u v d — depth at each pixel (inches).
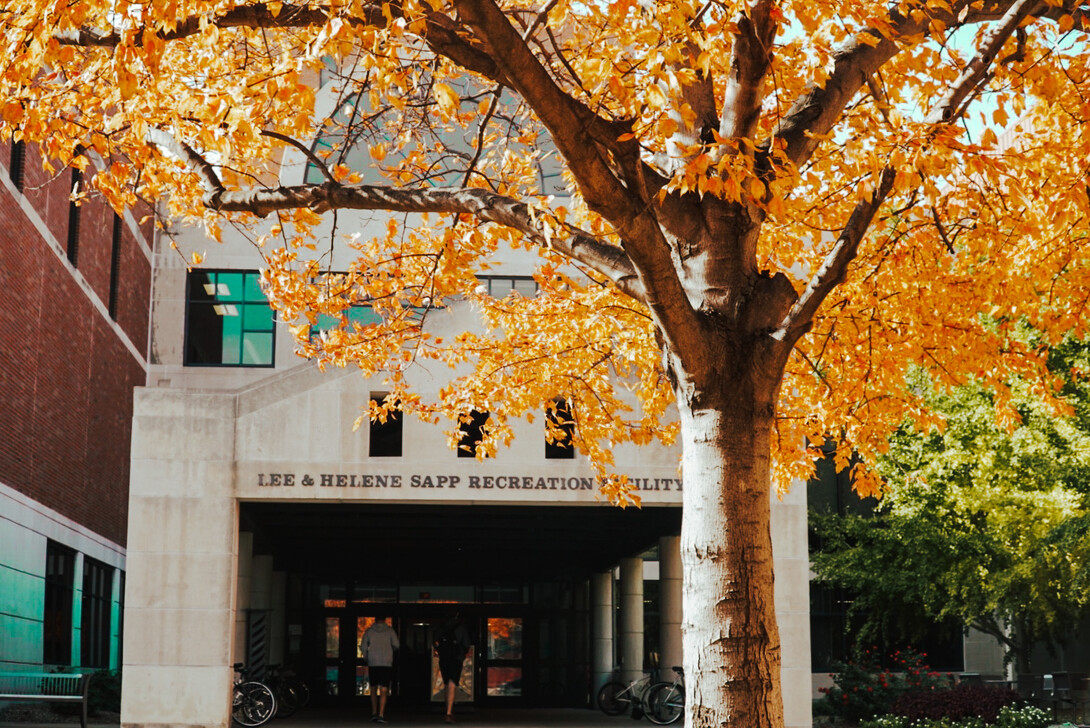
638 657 1090.7
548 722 917.2
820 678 1178.6
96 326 1206.9
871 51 308.5
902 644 1185.4
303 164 1042.1
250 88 277.7
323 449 764.0
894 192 360.8
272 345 1173.7
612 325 425.1
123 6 245.9
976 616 908.6
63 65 301.9
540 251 397.7
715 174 247.6
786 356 278.4
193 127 330.3
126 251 1346.0
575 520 951.0
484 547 1128.8
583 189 244.4
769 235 394.3
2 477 903.7
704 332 272.7
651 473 775.1
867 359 400.2
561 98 234.4
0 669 882.1
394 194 316.5
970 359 391.9
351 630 1208.8
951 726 835.4
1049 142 348.8
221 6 280.7
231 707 764.6
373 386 770.8
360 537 1011.9
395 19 244.7
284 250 386.9
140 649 738.8
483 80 419.2
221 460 760.3
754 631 266.7
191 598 746.2
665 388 440.8
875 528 936.9
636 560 1106.7
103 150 313.6
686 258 285.9
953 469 870.4
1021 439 815.7
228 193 334.3
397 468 764.0
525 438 772.0
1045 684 1025.5
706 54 250.1
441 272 388.8
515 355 443.2
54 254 1042.7
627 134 248.5
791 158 299.9
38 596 989.2
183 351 1166.3
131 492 754.2
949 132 264.2
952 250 369.4
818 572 957.8
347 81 360.5
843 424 433.4
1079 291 380.2
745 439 275.4
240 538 951.0
